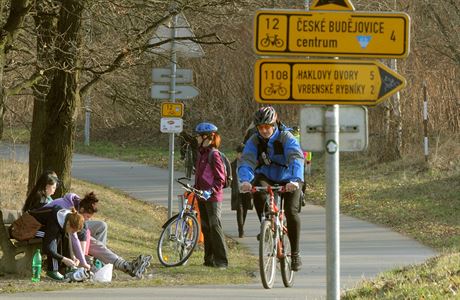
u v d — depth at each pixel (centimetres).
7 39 3844
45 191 3828
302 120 1967
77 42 4275
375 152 9412
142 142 12794
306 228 5997
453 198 6975
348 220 6425
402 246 5159
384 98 1956
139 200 7456
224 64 11438
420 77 9362
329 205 1928
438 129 9294
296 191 3334
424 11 9781
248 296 3077
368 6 8275
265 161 3297
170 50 4978
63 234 3725
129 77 5300
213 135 4353
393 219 6338
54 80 4325
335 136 1958
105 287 3419
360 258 4628
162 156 11106
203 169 4334
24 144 10906
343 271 4091
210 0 4575
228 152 11106
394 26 1956
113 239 5262
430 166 8344
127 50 4391
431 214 6378
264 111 3253
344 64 1958
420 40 9706
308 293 3191
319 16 1948
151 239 5562
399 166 8756
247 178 3241
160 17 4688
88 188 7694
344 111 1973
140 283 3597
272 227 3312
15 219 3925
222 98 11638
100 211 6419
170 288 3366
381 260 4534
